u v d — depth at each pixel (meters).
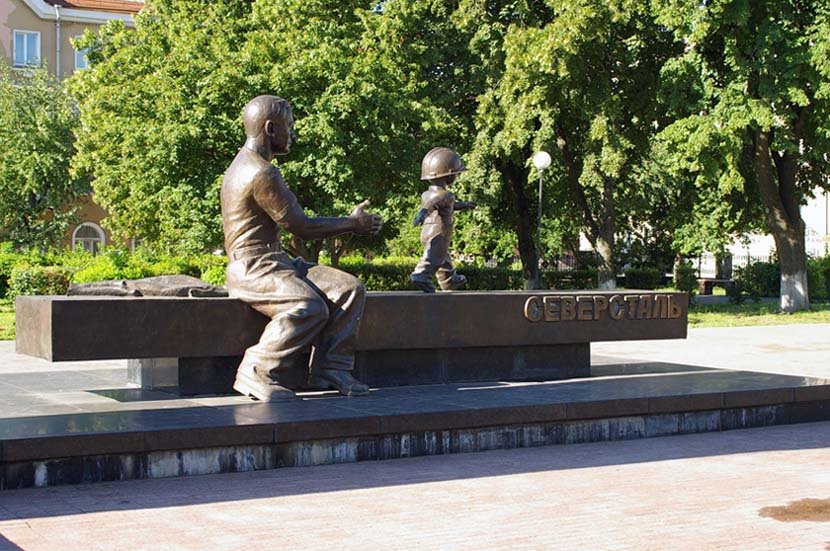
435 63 29.55
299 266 9.65
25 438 7.01
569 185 32.34
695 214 36.88
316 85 24.45
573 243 43.25
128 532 5.96
